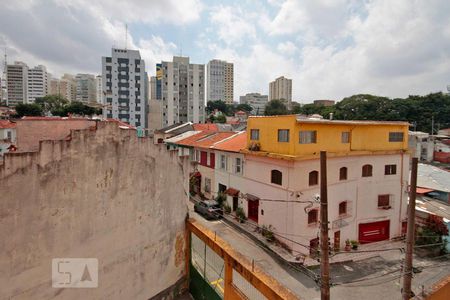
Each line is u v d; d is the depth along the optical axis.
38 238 6.27
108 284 7.89
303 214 17.98
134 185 8.55
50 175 6.42
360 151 20.23
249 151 21.27
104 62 81.00
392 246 20.77
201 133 34.75
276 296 6.40
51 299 6.59
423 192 25.50
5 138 37.47
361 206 20.80
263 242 19.23
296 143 17.67
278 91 145.25
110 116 81.12
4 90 120.00
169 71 83.94
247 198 21.53
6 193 5.66
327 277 8.58
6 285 5.76
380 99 67.50
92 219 7.39
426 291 7.07
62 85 134.12
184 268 10.76
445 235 19.53
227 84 143.00
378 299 14.37
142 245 8.91
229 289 8.24
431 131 60.56
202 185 29.02
